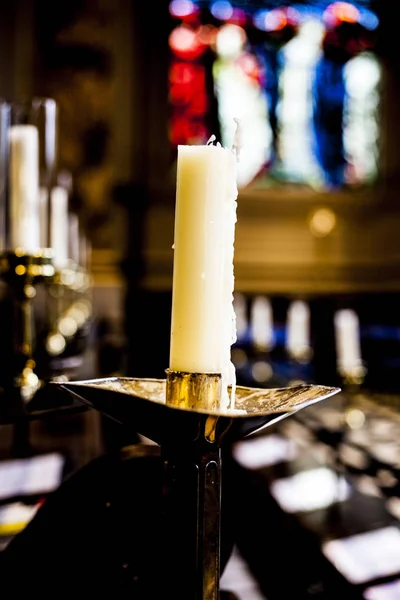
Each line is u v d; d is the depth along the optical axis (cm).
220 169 51
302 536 102
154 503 69
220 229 51
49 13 589
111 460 71
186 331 51
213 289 51
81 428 121
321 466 148
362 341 552
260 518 108
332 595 85
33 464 109
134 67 605
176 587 50
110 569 69
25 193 117
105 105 600
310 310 603
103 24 600
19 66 582
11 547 69
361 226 625
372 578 88
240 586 87
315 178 635
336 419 197
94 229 593
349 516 113
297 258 616
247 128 625
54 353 206
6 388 106
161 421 48
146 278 601
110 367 220
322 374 229
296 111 634
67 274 171
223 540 75
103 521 70
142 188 598
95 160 596
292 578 90
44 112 134
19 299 118
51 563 69
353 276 619
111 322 574
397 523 109
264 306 417
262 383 279
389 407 240
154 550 69
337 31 633
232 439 50
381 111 639
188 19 618
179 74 618
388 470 135
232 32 623
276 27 629
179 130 613
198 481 49
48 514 70
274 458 158
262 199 613
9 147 118
